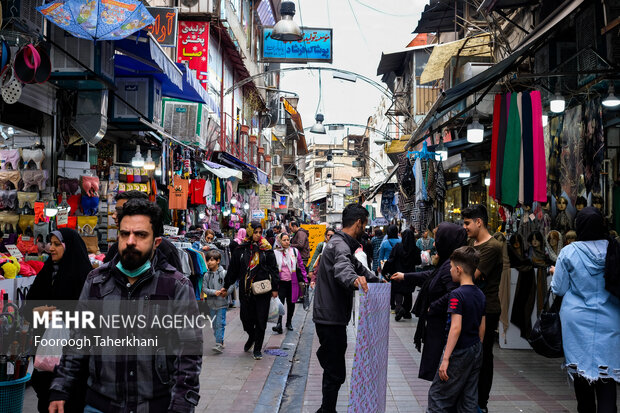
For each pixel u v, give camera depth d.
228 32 22.06
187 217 14.49
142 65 10.14
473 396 4.39
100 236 10.40
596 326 4.61
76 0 6.75
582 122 8.26
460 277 4.48
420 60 25.45
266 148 38.72
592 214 4.77
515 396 6.09
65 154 9.15
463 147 14.09
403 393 6.36
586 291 4.69
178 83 10.00
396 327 11.05
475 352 4.35
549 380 6.78
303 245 14.89
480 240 5.60
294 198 58.38
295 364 8.17
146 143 12.14
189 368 2.92
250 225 8.44
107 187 10.46
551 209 9.59
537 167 7.29
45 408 4.22
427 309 4.92
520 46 6.89
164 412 2.89
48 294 4.35
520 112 7.50
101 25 6.78
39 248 8.03
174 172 13.00
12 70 6.26
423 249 14.80
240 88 28.41
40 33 7.62
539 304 8.53
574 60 8.86
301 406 6.03
